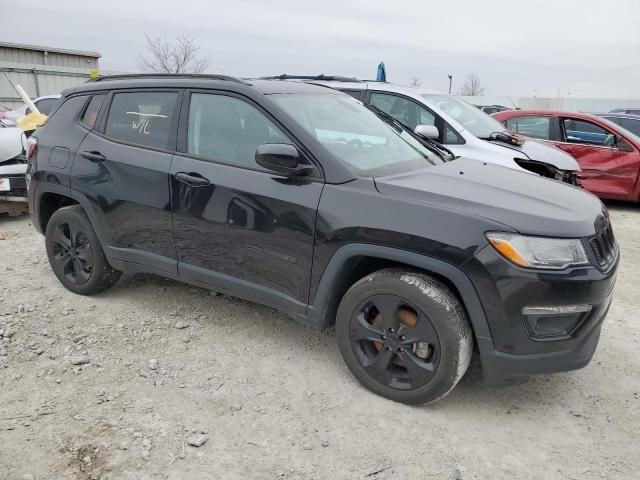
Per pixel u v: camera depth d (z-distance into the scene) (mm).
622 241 6723
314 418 2918
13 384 3146
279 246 3195
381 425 2875
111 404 2980
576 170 6531
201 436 2725
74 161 4078
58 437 2701
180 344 3652
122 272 4305
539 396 3197
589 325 2783
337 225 2961
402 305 2920
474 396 3172
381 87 6762
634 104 34875
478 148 6043
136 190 3742
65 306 4164
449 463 2619
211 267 3541
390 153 3576
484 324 2732
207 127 3553
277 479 2486
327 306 3152
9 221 7062
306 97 3695
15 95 20109
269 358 3506
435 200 2850
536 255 2637
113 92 4055
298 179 3137
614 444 2791
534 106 37062
